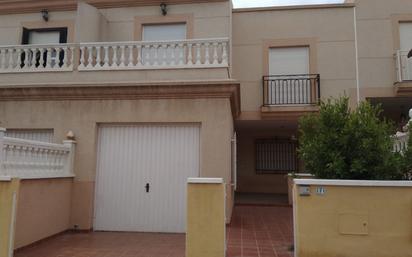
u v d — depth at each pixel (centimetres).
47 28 1180
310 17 1288
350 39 1261
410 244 535
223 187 563
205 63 878
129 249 684
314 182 560
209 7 1137
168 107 861
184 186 852
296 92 1258
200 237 554
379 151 573
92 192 854
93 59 933
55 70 914
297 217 561
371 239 542
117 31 1154
